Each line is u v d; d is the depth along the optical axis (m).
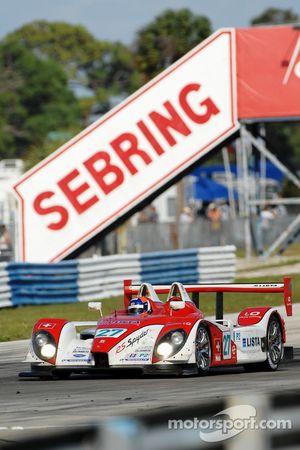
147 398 40.47
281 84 121.75
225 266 114.62
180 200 194.38
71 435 33.03
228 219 157.88
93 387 44.69
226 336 48.91
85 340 48.06
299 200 140.75
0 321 81.19
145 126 113.62
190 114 114.69
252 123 136.50
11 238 125.62
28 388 45.25
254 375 48.69
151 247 147.00
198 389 42.91
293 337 65.94
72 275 96.38
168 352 45.84
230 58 115.56
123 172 112.94
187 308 49.16
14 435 33.28
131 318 48.00
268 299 93.19
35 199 111.81
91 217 112.31
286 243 144.88
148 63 195.62
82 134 112.44
